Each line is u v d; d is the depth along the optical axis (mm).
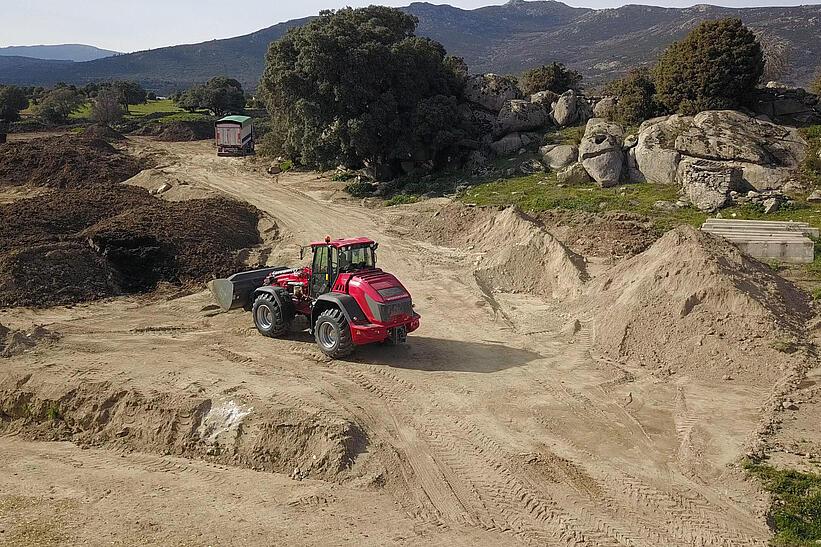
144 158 51812
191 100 91062
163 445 12523
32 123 74125
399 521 9836
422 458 11328
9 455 12625
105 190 33469
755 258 21281
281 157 50906
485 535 9438
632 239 24047
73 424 13492
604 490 10305
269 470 11500
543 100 42031
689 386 13883
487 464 11117
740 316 15133
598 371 14828
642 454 11305
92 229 24516
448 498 10305
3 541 9711
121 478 11555
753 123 30859
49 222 26328
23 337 16297
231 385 13766
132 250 22703
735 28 32719
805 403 12570
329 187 40594
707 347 14789
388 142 39000
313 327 16281
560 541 9219
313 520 9945
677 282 16297
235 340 16922
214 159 54125
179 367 14891
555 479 10625
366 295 14930
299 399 13023
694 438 11648
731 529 9258
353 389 13797
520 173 35938
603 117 39500
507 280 21812
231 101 89000
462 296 20562
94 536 9820
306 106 37812
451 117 38531
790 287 18469
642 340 15664
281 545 9398
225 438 12242
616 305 17062
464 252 25750
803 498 9672
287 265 24625
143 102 108750
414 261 24953
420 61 40219
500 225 25766
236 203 32812
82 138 52469
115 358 15508
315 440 11656
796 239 21750
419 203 33688
